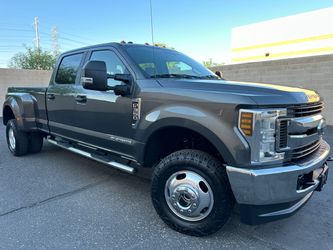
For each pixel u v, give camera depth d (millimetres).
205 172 2646
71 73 4375
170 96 2846
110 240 2773
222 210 2631
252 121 2355
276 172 2371
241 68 11562
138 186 4160
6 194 3840
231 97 2477
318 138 2883
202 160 2668
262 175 2348
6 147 6570
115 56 3578
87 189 4031
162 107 2887
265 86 2703
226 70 12062
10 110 5918
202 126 2572
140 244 2715
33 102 5207
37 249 2617
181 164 2775
